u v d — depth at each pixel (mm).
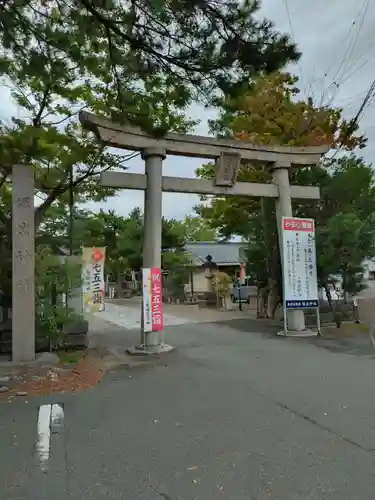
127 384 6605
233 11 5199
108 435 4418
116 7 5391
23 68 6074
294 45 5547
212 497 3125
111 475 3512
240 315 16781
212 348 9578
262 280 15703
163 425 4680
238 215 16297
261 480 3363
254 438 4234
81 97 9469
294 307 11109
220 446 4055
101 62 6387
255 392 5930
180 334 11844
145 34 5621
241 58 5543
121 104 6879
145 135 9312
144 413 5121
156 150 9445
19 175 8320
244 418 4844
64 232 12148
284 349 9273
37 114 9672
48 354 8914
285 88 13961
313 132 13594
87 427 4680
